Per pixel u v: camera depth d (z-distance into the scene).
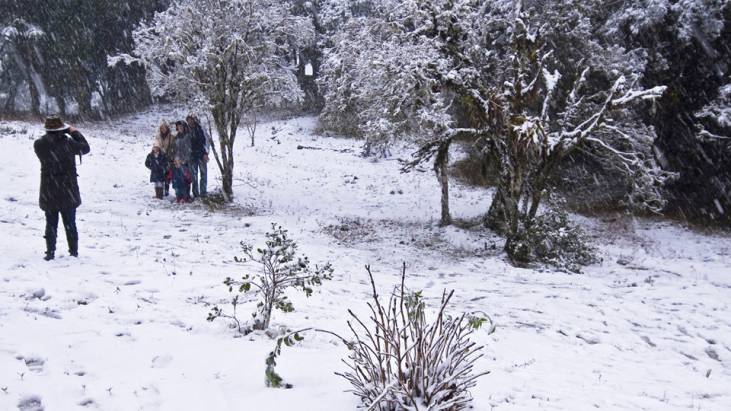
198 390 3.79
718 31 16.42
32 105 33.84
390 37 14.77
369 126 14.24
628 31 17.72
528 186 12.80
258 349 4.71
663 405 4.45
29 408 3.44
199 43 14.96
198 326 5.28
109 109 40.06
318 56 29.50
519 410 3.94
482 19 14.12
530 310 7.57
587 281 10.00
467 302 7.74
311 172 22.98
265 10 15.38
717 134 17.62
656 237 16.22
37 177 14.61
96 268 7.33
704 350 6.47
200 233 11.05
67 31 32.94
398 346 3.43
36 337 4.59
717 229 17.17
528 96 12.52
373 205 17.83
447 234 14.10
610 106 11.43
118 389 3.75
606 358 5.83
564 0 13.73
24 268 6.94
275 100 16.47
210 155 23.97
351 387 3.98
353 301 6.98
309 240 11.83
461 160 24.72
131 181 16.20
